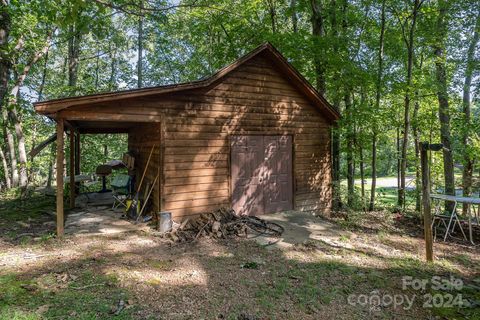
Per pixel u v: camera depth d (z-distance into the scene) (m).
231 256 5.21
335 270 4.85
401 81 9.34
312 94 8.40
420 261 5.51
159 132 6.57
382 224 8.38
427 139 12.73
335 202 9.76
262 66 7.86
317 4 10.59
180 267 4.59
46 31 10.48
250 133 7.66
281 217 7.80
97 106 5.80
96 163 15.19
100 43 18.41
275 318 3.34
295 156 8.47
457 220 7.40
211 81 6.76
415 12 9.05
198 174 6.88
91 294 3.57
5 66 6.69
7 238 5.79
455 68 10.38
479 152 10.53
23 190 11.20
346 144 10.02
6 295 3.40
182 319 3.18
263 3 13.45
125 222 6.91
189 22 15.95
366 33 10.80
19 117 11.75
